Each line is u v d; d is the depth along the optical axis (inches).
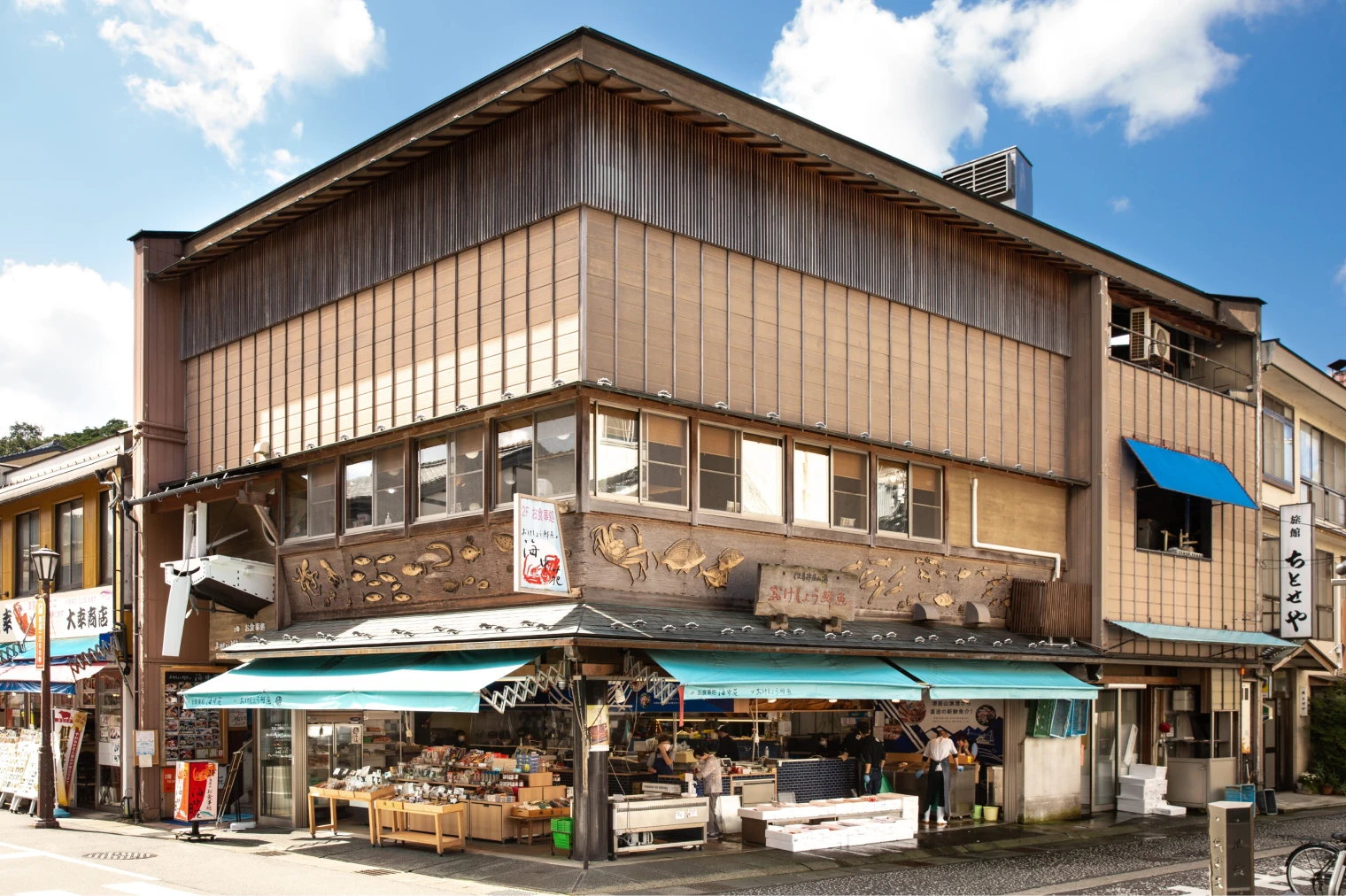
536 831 628.1
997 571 794.8
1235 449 964.0
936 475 758.5
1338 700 1108.5
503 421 624.4
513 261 619.8
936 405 760.3
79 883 535.2
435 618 645.9
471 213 646.5
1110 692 873.5
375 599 705.0
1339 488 1246.3
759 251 663.8
